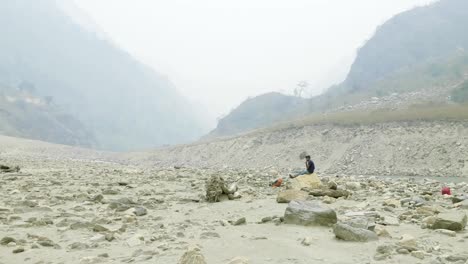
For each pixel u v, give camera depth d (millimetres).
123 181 21984
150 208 13086
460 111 89000
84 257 6566
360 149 84750
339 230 8289
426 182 30219
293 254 7051
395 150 79312
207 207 13531
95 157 136500
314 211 9844
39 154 118750
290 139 102875
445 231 8852
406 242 7613
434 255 6973
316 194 15727
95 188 18438
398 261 6582
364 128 92562
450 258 6543
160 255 6867
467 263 6223
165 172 32500
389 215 11453
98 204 13438
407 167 72000
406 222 10477
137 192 17297
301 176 17734
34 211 11484
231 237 8516
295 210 10086
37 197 14156
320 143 94750
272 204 14148
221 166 101250
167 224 10250
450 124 80688
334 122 102312
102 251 7285
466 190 21750
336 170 78750
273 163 95062
